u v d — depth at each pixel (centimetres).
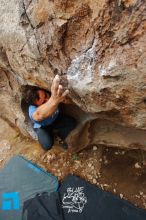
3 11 220
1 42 240
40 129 280
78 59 192
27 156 325
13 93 292
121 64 170
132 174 282
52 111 238
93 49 182
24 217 277
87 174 293
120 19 167
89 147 310
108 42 175
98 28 177
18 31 214
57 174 302
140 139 267
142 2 156
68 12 184
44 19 195
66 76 204
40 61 215
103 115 224
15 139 347
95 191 277
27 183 300
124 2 162
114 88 185
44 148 292
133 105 192
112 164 293
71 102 240
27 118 309
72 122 280
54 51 201
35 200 281
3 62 262
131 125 219
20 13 207
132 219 254
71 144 295
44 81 232
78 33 187
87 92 200
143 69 165
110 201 268
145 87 173
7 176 308
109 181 284
